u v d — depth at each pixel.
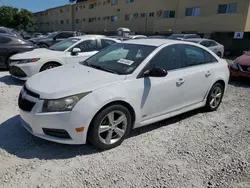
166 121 4.13
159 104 3.53
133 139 3.40
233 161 2.93
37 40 15.17
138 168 2.72
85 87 2.85
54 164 2.73
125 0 33.84
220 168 2.78
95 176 2.54
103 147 3.02
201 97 4.31
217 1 22.70
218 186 2.46
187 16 25.59
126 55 3.69
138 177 2.56
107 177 2.54
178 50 3.88
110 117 2.99
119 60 3.62
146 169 2.70
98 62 3.85
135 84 3.18
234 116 4.52
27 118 2.88
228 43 21.23
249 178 2.62
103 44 7.36
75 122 2.73
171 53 3.76
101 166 2.72
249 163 2.90
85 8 42.78
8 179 2.43
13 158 2.80
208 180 2.55
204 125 4.02
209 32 23.59
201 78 4.13
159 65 3.53
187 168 2.76
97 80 3.02
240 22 21.06
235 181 2.55
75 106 2.72
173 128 3.85
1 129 3.51
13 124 3.69
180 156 3.00
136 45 3.88
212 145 3.32
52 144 3.14
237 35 20.47
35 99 2.81
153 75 3.28
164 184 2.46
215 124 4.09
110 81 3.02
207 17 23.59
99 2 38.97
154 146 3.23
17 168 2.62
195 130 3.80
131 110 3.21
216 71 4.47
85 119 2.76
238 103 5.39
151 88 3.34
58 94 2.74
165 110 3.68
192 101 4.13
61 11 49.72
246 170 2.75
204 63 4.34
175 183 2.48
